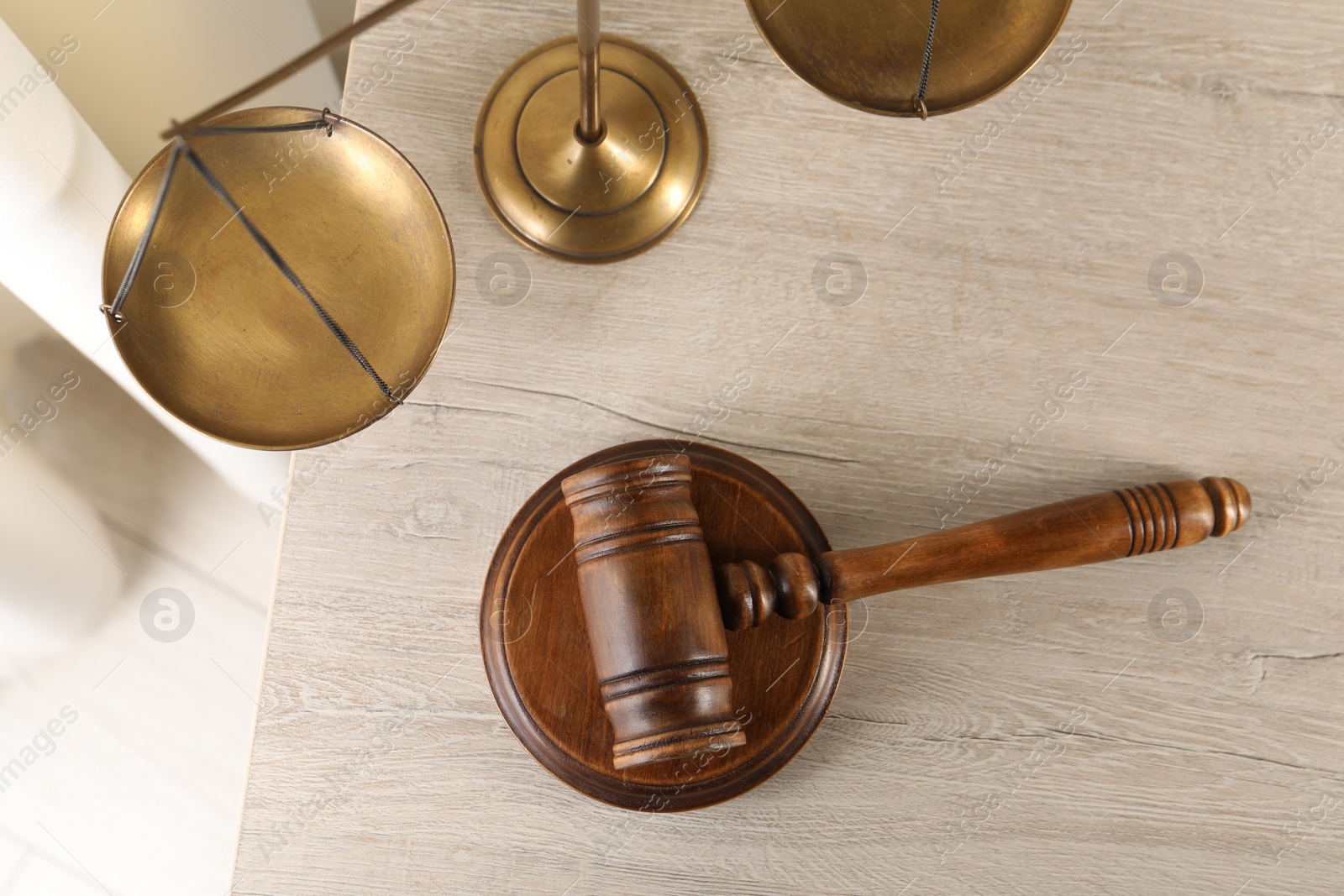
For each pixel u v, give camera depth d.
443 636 0.65
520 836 0.65
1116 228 0.69
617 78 0.65
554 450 0.67
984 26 0.48
